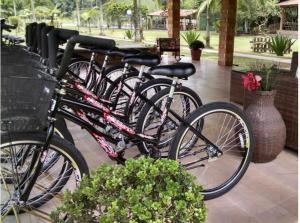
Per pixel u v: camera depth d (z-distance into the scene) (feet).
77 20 50.78
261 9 60.23
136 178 3.95
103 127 7.26
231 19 26.84
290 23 53.47
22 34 11.77
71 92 6.52
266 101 8.46
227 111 7.51
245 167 7.80
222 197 7.34
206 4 49.80
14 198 5.54
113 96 9.18
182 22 67.26
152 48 27.63
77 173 5.81
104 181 3.99
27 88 4.81
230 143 9.08
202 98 16.10
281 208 6.87
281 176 8.14
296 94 9.09
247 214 6.70
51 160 6.16
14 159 5.48
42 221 6.06
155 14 67.26
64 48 5.70
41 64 5.55
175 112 7.95
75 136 10.37
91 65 10.19
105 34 55.72
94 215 3.87
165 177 3.95
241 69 14.71
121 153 7.42
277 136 8.50
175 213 3.64
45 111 5.07
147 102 8.18
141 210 3.52
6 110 4.76
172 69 7.24
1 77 4.61
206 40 51.52
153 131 8.22
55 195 6.37
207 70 25.09
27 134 5.14
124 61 8.65
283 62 31.19
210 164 8.64
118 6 60.85
